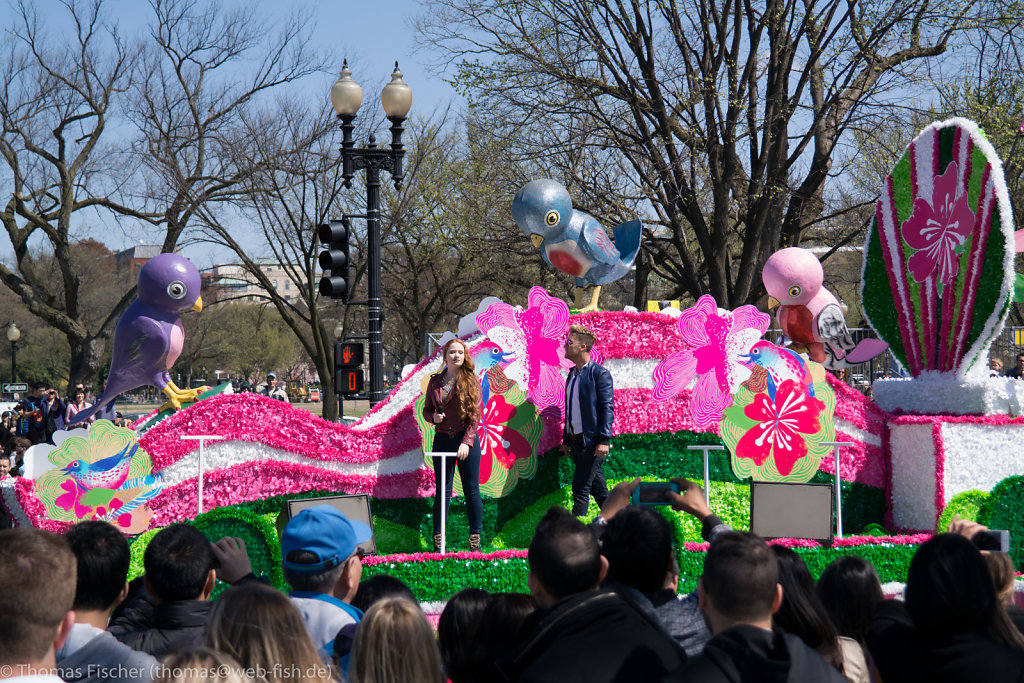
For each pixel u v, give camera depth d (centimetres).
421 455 968
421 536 954
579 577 359
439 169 3184
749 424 972
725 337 988
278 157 2777
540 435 975
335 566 412
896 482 1040
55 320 2762
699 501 469
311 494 930
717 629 332
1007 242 969
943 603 351
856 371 1594
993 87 1994
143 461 888
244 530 792
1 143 2697
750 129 2073
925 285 1066
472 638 427
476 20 2153
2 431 2064
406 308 3588
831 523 859
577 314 1030
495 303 960
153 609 418
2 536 268
